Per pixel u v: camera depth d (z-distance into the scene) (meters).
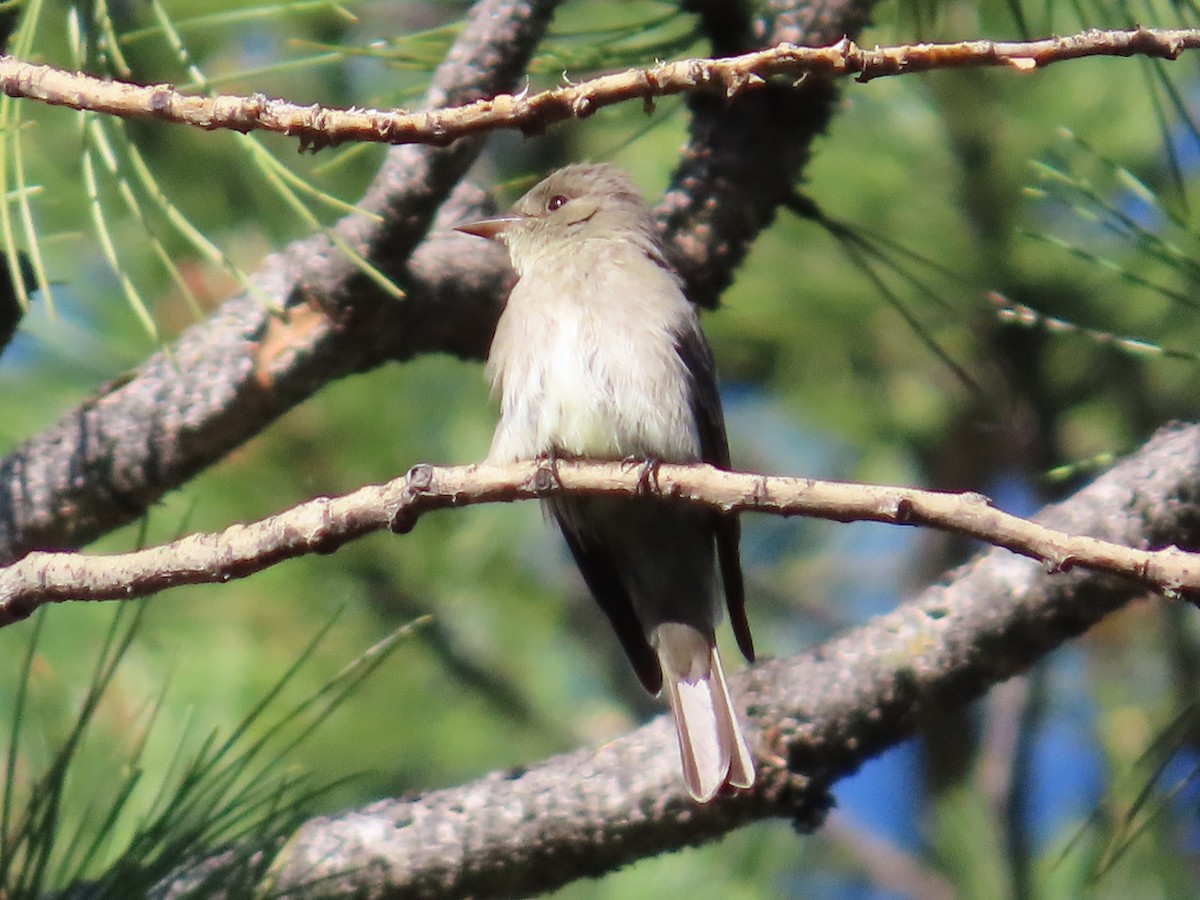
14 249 5.73
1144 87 9.76
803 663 6.98
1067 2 9.30
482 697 10.36
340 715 9.71
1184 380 10.04
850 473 11.90
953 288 9.95
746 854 9.91
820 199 10.20
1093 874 7.01
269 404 7.25
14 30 7.00
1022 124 9.85
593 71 8.28
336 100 10.62
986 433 10.91
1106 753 10.46
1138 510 6.76
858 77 5.14
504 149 12.00
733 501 5.35
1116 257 9.68
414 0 10.03
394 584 10.23
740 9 8.09
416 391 10.85
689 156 8.29
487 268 8.19
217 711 9.05
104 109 5.31
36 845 5.78
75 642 8.83
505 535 10.62
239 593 9.64
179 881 6.10
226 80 6.65
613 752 6.95
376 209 7.24
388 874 6.67
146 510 7.19
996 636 6.80
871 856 10.78
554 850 6.74
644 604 8.55
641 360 8.11
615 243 8.39
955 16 9.52
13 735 5.88
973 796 10.05
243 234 10.05
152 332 5.95
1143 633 11.20
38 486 7.05
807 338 10.98
